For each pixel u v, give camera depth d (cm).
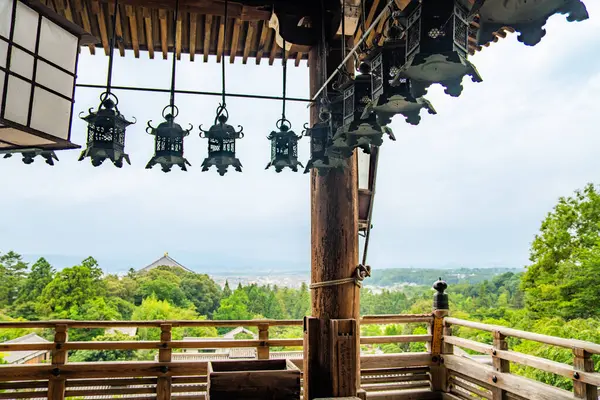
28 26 238
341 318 308
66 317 1071
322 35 312
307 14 333
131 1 321
